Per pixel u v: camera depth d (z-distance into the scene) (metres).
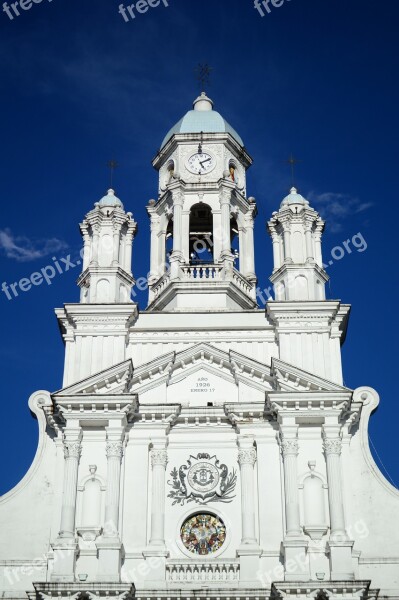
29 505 36.81
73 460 36.34
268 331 40.53
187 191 46.25
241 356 38.59
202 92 52.09
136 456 37.16
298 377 37.41
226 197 46.00
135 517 35.97
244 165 49.44
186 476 37.09
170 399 38.69
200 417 37.75
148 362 38.72
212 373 39.19
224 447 37.59
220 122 48.91
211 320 41.06
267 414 37.50
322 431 37.03
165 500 36.59
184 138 47.97
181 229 45.12
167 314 41.16
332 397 36.81
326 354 39.59
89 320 40.41
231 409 37.47
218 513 36.38
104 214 43.78
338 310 40.59
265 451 37.19
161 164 49.38
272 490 36.44
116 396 36.84
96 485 36.53
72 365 39.69
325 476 36.44
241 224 47.03
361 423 38.19
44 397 38.94
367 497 36.69
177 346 40.34
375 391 38.78
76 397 36.88
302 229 43.50
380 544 35.72
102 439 37.31
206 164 47.41
